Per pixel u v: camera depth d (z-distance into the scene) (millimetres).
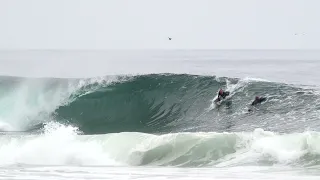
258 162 55750
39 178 46938
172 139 61406
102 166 57875
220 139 60375
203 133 62188
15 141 67875
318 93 92812
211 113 92625
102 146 64438
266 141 59031
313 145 56719
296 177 46750
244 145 59531
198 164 57531
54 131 70812
